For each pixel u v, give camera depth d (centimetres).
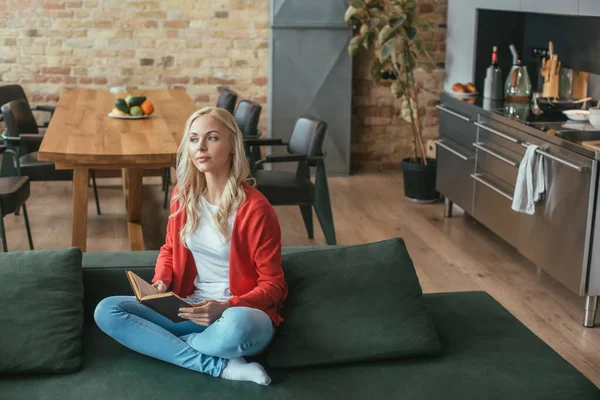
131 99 516
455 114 555
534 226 440
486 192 509
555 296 435
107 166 420
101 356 267
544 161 422
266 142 496
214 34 705
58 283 274
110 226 553
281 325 276
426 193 629
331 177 718
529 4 501
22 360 253
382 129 738
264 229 267
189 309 251
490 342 281
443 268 476
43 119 704
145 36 698
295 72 696
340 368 264
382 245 298
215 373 254
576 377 257
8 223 552
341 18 689
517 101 540
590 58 504
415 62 636
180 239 275
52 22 683
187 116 531
